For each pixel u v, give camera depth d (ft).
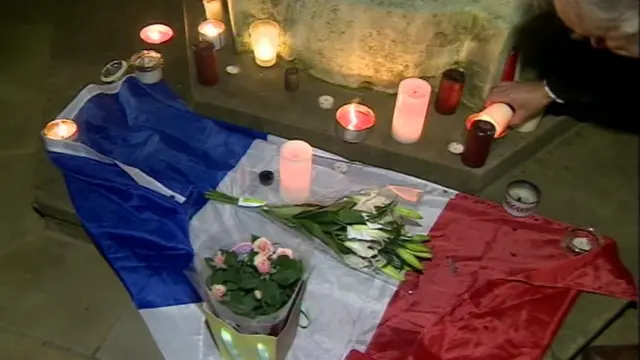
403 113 5.76
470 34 5.80
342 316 5.15
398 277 5.26
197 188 5.74
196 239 5.47
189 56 6.72
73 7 7.73
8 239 5.85
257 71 6.54
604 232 5.74
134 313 5.38
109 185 5.68
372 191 5.59
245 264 4.70
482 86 6.02
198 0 7.34
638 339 5.43
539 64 5.98
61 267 5.67
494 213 5.68
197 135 6.17
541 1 5.46
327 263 5.38
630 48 3.61
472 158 5.74
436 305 5.18
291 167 5.43
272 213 5.45
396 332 5.06
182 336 5.10
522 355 4.94
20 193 6.18
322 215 5.27
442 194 5.82
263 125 6.25
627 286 5.27
